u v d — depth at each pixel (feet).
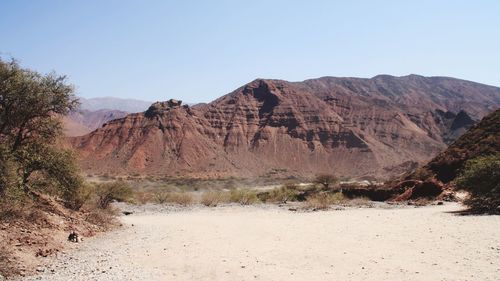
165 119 581.53
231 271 35.19
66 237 48.70
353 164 590.55
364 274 32.83
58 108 60.85
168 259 40.09
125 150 529.04
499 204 68.74
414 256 37.73
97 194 80.12
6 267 34.09
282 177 533.96
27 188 56.34
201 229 60.90
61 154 61.62
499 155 75.25
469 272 31.40
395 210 81.71
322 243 46.39
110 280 32.55
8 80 55.01
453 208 78.07
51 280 32.40
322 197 106.73
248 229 59.93
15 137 58.75
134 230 60.29
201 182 403.54
